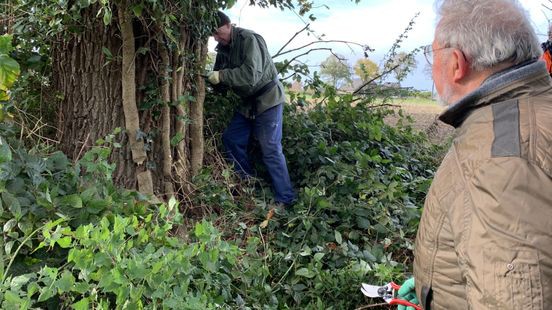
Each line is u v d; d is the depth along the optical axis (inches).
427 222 53.6
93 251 69.9
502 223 43.1
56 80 131.2
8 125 99.2
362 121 186.4
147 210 103.4
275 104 152.7
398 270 113.2
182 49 127.7
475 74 53.1
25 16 121.1
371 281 111.9
